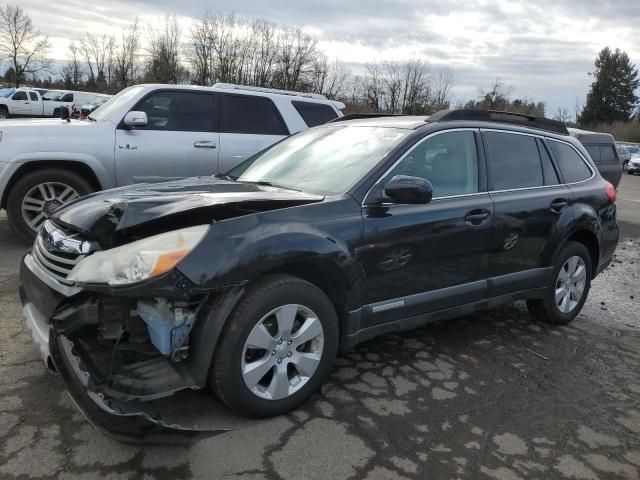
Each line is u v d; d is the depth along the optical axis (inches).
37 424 112.3
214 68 2272.4
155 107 270.8
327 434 116.0
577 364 163.3
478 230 154.3
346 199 131.3
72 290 111.7
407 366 152.3
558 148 192.5
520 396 140.2
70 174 247.6
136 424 102.9
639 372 161.5
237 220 113.5
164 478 99.1
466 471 107.5
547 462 113.0
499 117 178.7
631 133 2711.6
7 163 235.1
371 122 170.1
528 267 175.2
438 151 153.6
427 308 148.0
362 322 134.4
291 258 115.5
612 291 256.4
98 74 2753.4
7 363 136.3
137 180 264.8
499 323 193.6
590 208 192.5
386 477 103.9
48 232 126.0
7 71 2593.5
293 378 123.8
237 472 102.0
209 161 281.0
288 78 2240.4
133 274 100.8
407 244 138.2
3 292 185.6
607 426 129.0
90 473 99.0
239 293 110.3
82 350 106.1
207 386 117.8
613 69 3501.5
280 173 160.6
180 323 106.5
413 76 2129.7
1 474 97.3
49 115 1246.3
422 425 122.7
